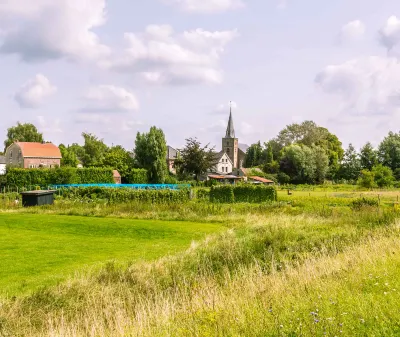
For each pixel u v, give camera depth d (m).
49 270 16.20
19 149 93.62
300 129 133.25
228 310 7.81
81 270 15.80
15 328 9.84
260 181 98.00
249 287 9.85
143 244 21.86
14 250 20.20
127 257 18.45
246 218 29.41
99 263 17.09
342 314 6.42
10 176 61.03
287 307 7.43
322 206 38.81
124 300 11.23
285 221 25.08
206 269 14.04
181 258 15.46
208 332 6.84
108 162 84.94
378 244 12.69
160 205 35.81
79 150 124.00
